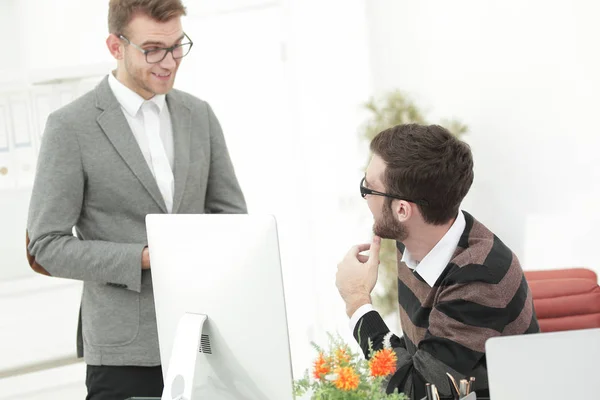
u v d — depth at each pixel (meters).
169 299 1.54
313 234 4.32
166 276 1.54
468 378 1.53
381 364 1.26
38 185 2.07
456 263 1.59
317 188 4.30
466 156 1.59
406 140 1.58
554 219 3.38
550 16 3.26
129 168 2.12
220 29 4.15
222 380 1.49
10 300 3.31
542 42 3.31
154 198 2.15
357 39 4.19
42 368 3.38
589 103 3.15
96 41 3.89
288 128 4.24
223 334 1.46
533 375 1.09
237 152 4.25
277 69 4.19
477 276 1.54
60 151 2.06
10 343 3.30
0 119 3.10
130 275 2.03
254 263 1.39
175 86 4.19
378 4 4.09
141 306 2.10
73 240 2.06
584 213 3.24
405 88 4.04
